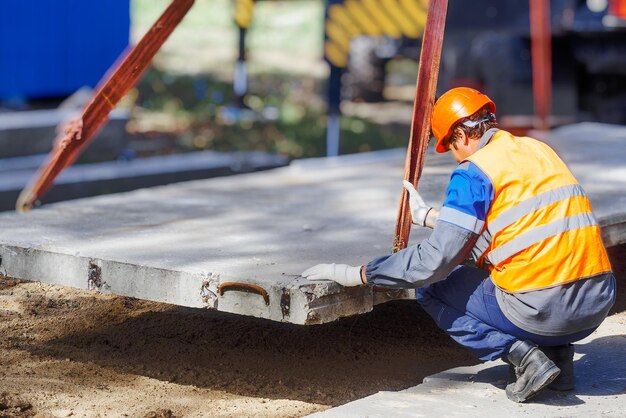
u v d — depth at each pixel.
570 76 15.79
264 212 8.50
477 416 5.63
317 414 5.65
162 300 6.53
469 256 5.73
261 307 6.11
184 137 18.55
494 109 5.84
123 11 16.78
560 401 5.88
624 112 16.02
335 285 6.06
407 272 5.62
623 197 8.74
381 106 23.80
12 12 15.36
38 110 15.58
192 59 26.53
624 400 5.90
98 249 7.02
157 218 8.22
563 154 11.11
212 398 6.36
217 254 6.93
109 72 16.72
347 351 7.45
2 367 6.72
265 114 21.27
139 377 6.71
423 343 7.71
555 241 5.43
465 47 16.41
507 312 5.63
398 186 9.73
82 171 14.18
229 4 31.97
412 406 5.81
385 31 15.68
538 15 14.84
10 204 12.98
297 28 31.36
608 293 5.59
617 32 14.73
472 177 5.49
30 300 8.32
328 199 9.11
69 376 6.64
